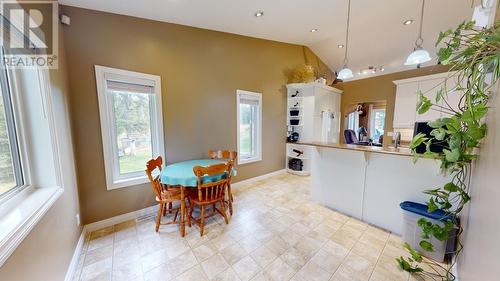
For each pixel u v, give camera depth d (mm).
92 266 1709
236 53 3594
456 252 1591
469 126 1035
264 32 3580
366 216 2457
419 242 1800
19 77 1307
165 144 2783
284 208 2850
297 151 4652
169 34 2730
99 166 2289
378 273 1631
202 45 3104
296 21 3211
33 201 1215
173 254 1867
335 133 5434
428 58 2434
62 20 1929
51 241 1310
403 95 4098
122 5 2162
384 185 2275
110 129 2355
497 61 752
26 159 1342
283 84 4586
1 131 1152
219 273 1638
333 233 2217
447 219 1629
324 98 4848
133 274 1625
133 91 2486
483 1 1394
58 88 1712
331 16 3178
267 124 4344
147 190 2662
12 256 891
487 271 897
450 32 1064
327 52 5188
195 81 3053
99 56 2207
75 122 2098
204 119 3213
